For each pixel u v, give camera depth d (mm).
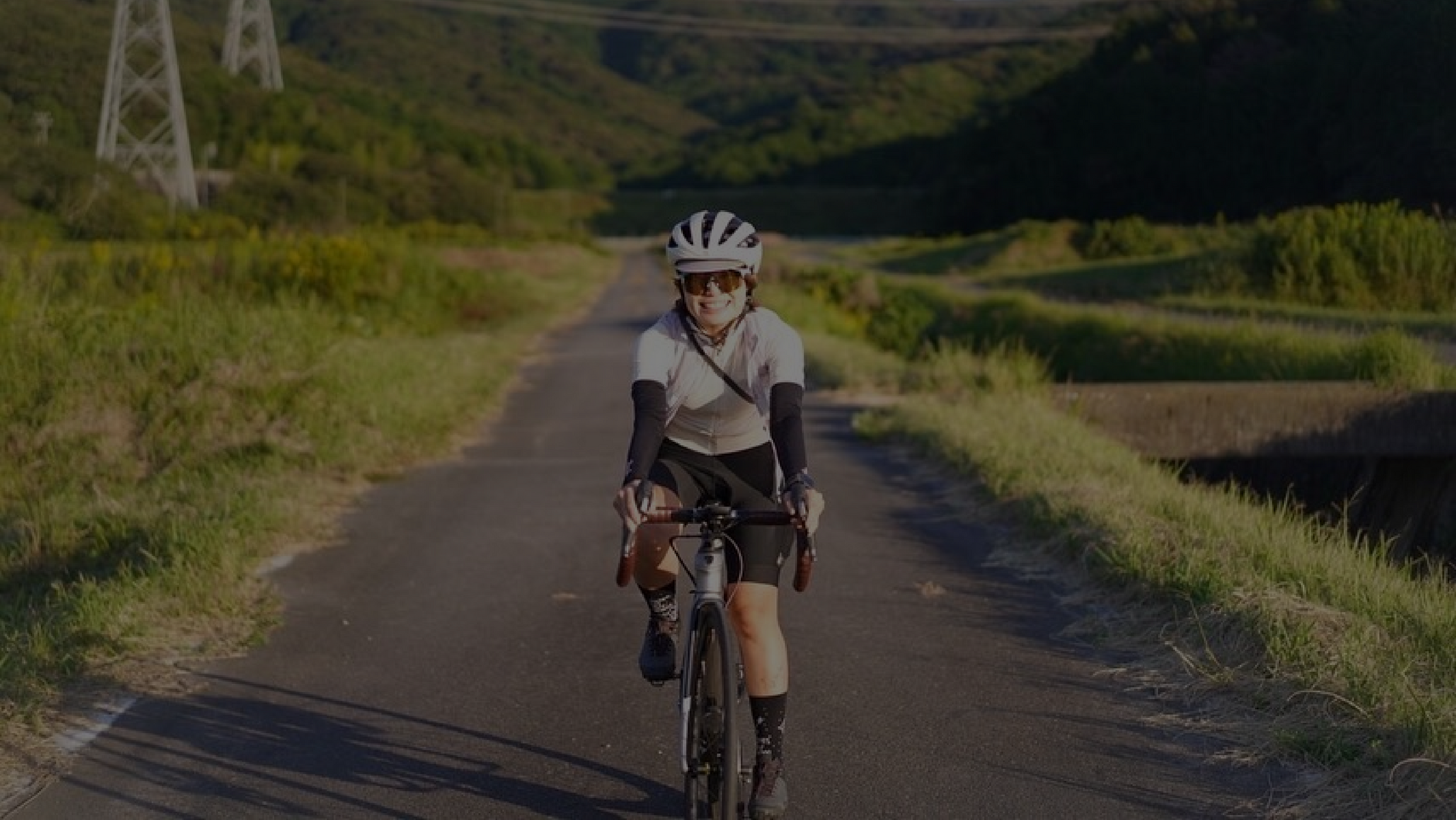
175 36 83750
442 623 7012
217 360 11836
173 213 29125
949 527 9031
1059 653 6242
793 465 4000
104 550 8117
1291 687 5277
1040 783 4812
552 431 14289
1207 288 34562
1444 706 4730
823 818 4590
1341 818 4324
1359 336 19781
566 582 7805
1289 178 47250
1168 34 82125
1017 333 29906
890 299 36125
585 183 183750
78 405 10844
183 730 5434
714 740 4070
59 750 5180
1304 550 7262
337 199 66500
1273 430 14688
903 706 5625
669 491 4359
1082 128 90125
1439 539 14727
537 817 4641
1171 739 5137
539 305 37625
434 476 11383
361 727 5508
